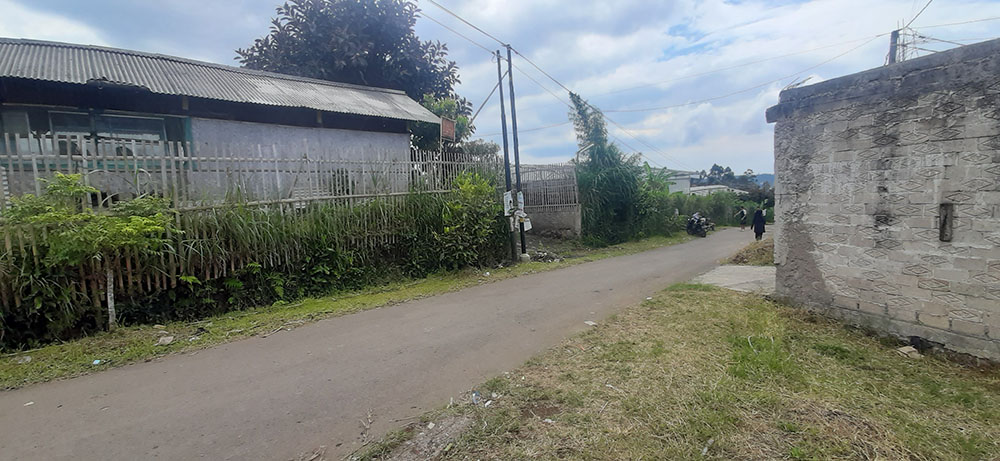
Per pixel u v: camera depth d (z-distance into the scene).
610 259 11.41
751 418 2.94
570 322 5.45
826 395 3.28
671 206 21.59
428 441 2.86
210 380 3.90
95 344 4.70
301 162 7.22
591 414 3.09
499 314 5.91
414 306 6.44
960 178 4.07
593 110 16.55
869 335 4.75
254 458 2.73
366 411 3.30
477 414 3.18
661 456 2.58
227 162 6.46
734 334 4.69
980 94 3.91
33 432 3.07
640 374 3.72
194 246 5.88
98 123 8.14
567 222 14.95
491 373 3.94
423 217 8.70
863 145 4.82
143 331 5.12
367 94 12.31
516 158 10.85
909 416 2.98
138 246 5.32
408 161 8.81
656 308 5.90
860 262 4.90
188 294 5.93
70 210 5.01
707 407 3.09
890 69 4.52
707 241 17.11
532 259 10.98
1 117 7.44
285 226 6.87
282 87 10.59
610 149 16.62
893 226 4.60
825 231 5.25
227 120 9.26
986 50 3.85
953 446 2.64
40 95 7.70
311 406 3.39
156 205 5.61
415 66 16.62
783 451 2.57
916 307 4.43
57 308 4.91
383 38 15.94
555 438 2.81
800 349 4.29
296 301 6.67
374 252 8.13
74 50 9.11
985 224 3.93
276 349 4.67
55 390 3.74
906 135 4.45
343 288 7.43
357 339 4.96
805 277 5.51
